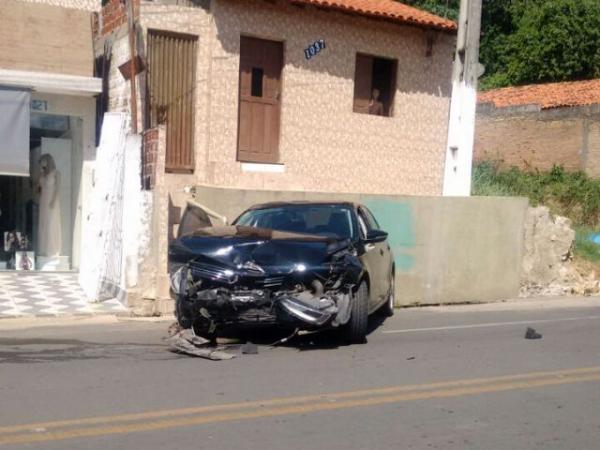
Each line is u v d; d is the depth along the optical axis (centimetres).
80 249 1576
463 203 1456
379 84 1722
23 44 1490
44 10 1507
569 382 800
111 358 861
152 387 727
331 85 1620
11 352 891
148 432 593
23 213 1653
